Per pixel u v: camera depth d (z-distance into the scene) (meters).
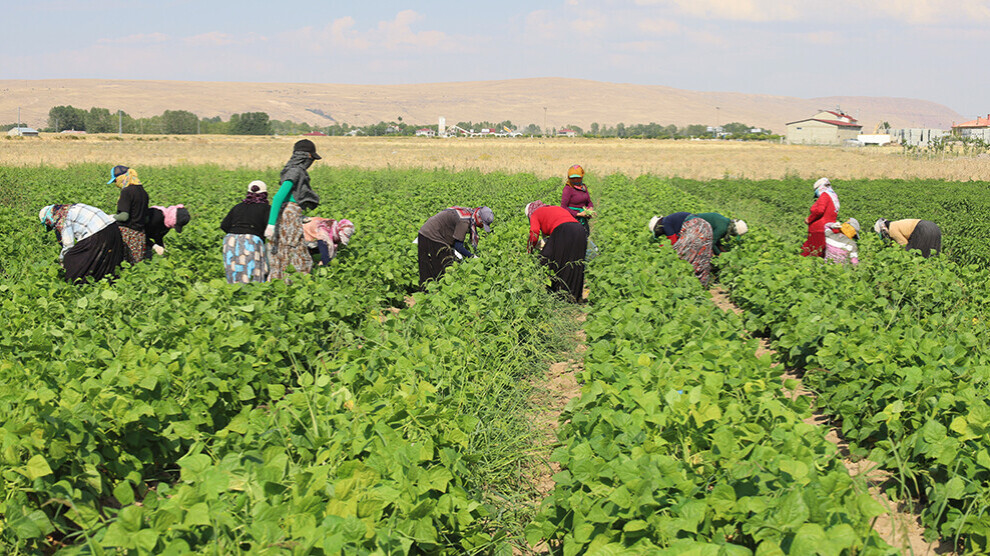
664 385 4.63
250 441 3.95
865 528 3.14
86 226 8.72
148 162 42.84
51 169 30.42
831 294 8.03
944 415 4.79
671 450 4.05
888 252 10.75
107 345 5.67
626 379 4.70
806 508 3.07
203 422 4.68
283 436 3.96
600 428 4.14
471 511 4.06
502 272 8.67
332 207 17.11
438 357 5.65
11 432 3.88
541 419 5.95
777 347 7.35
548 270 9.66
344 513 3.21
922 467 4.60
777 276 8.91
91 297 7.26
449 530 3.85
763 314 8.52
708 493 3.55
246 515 3.21
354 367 4.88
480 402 5.49
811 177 38.75
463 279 8.16
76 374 4.81
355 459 3.81
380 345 5.77
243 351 5.62
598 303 8.10
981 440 4.32
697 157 62.16
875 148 92.62
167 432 4.53
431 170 36.56
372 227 12.89
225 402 5.13
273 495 3.40
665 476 3.48
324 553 2.92
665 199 20.14
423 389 4.72
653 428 4.14
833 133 149.88
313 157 8.80
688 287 8.26
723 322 6.53
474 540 3.91
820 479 3.43
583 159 56.38
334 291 7.57
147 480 4.71
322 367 5.97
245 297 7.07
